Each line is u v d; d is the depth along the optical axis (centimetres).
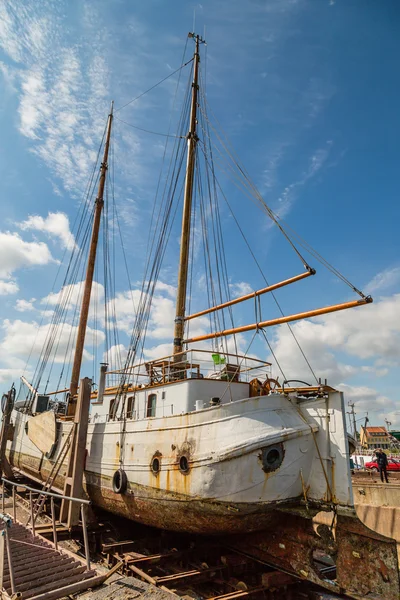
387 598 739
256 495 826
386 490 1476
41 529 1148
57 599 745
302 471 867
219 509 838
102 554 1098
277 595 905
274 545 943
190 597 889
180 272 1545
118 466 1130
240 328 1145
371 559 773
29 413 1909
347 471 807
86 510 1198
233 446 823
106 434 1234
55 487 1384
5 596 722
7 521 769
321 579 835
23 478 1977
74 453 1184
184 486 891
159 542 1098
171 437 965
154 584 830
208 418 892
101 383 1455
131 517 1109
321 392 891
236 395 1080
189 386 1027
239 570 982
